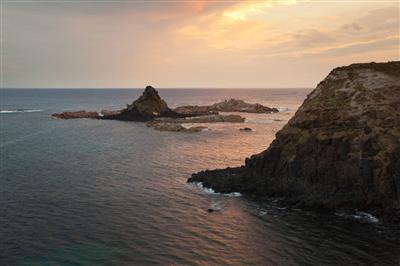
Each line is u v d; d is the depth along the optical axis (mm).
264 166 59938
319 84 65375
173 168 74688
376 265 34312
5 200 52812
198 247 38438
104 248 38000
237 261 35500
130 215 47438
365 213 46969
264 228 43250
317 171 53969
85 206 50688
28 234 41219
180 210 49406
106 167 75125
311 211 48344
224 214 47844
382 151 50188
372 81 59031
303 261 35250
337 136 54188
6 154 88250
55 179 65062
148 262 35250
